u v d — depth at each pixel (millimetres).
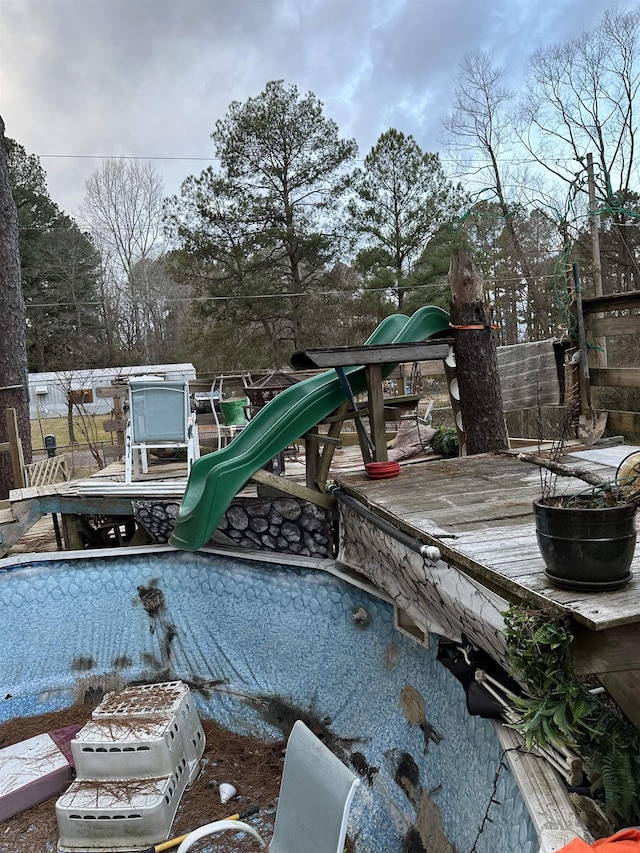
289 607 4168
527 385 5387
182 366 19984
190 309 20000
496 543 2379
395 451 5520
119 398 7422
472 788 2539
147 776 3514
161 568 4609
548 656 1709
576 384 4824
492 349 4660
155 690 4070
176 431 5316
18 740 4160
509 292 18000
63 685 4551
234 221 18562
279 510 4223
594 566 1767
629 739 1821
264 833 3320
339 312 18922
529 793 1801
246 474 3936
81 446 15836
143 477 5465
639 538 2256
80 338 27344
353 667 3822
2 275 7590
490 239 18922
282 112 18172
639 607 1665
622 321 4480
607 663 1744
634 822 1744
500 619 2051
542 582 1914
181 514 4207
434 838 2814
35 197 27547
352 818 3396
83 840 3295
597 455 3838
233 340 18719
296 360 4219
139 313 27703
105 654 4609
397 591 3217
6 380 7605
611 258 15016
